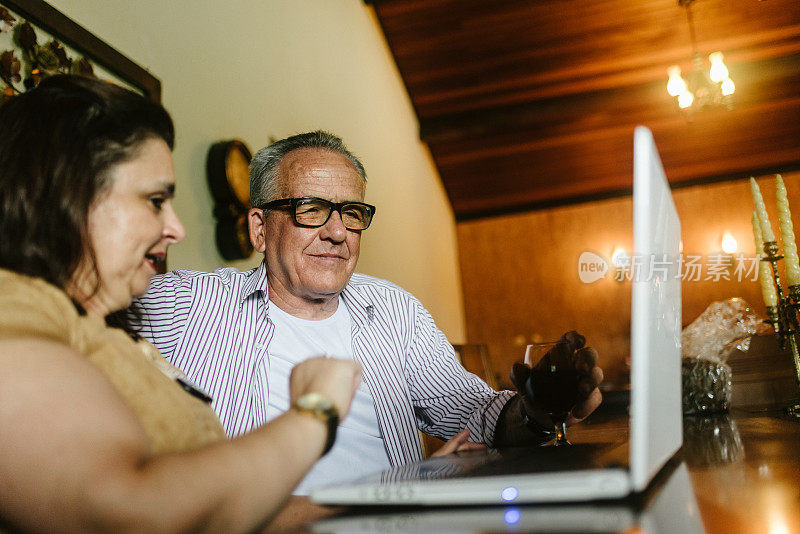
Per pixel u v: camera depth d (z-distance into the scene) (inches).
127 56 83.5
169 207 29.0
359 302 68.7
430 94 239.0
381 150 197.9
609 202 273.3
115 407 19.1
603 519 19.8
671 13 204.8
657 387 22.9
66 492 17.0
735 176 257.0
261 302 64.4
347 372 23.7
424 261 230.2
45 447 17.3
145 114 27.2
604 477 20.7
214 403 60.1
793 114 231.0
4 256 24.4
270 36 130.6
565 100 232.8
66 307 23.7
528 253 279.6
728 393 60.9
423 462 37.0
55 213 24.7
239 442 20.0
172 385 28.5
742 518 19.8
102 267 25.9
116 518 16.7
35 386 18.1
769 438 40.2
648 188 19.8
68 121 25.4
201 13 104.3
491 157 258.2
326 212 62.9
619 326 267.0
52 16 67.4
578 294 272.7
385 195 195.5
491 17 211.8
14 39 62.6
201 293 64.3
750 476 27.4
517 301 278.7
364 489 23.1
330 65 164.6
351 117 175.2
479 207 283.7
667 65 223.3
